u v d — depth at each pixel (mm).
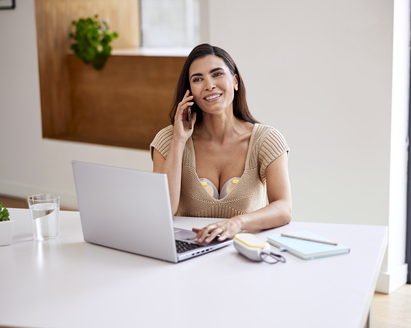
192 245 1431
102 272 1281
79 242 1544
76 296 1138
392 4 2635
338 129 2918
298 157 3096
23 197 5156
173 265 1318
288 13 2994
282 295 1108
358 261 1312
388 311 2594
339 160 2939
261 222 1568
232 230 1481
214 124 1896
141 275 1252
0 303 1111
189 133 1888
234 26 3221
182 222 1723
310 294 1110
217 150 1910
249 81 3219
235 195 1834
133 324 996
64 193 4852
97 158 4617
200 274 1247
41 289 1183
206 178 1898
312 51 2945
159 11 5578
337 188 2971
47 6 4832
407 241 2975
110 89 4945
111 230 1446
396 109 2768
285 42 3035
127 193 1352
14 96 5066
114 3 5375
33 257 1412
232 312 1032
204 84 1810
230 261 1336
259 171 1892
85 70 5039
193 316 1020
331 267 1271
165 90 4648
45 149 4938
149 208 1317
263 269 1270
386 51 2688
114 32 4953
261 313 1024
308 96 3002
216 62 1817
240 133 1920
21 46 4918
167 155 1930
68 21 5012
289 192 1779
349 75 2834
